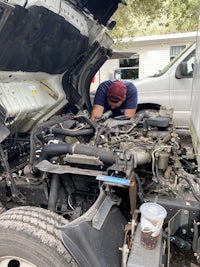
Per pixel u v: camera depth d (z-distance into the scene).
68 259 1.75
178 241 2.18
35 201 2.51
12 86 2.81
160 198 2.24
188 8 8.09
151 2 7.73
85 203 2.37
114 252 1.78
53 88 3.39
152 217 1.75
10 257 1.84
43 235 1.78
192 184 2.38
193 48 6.11
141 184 2.24
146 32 13.41
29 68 2.90
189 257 2.72
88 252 1.66
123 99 3.99
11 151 2.96
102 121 2.95
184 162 2.95
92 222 1.76
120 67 15.62
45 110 3.26
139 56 15.19
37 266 1.77
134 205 2.06
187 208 2.11
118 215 2.04
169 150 2.23
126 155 2.04
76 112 3.83
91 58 3.58
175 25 8.99
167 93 6.34
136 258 1.68
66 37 2.95
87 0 3.15
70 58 3.33
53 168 2.14
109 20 3.58
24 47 2.57
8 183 2.44
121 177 1.94
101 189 2.00
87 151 2.13
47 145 2.30
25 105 2.83
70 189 2.34
